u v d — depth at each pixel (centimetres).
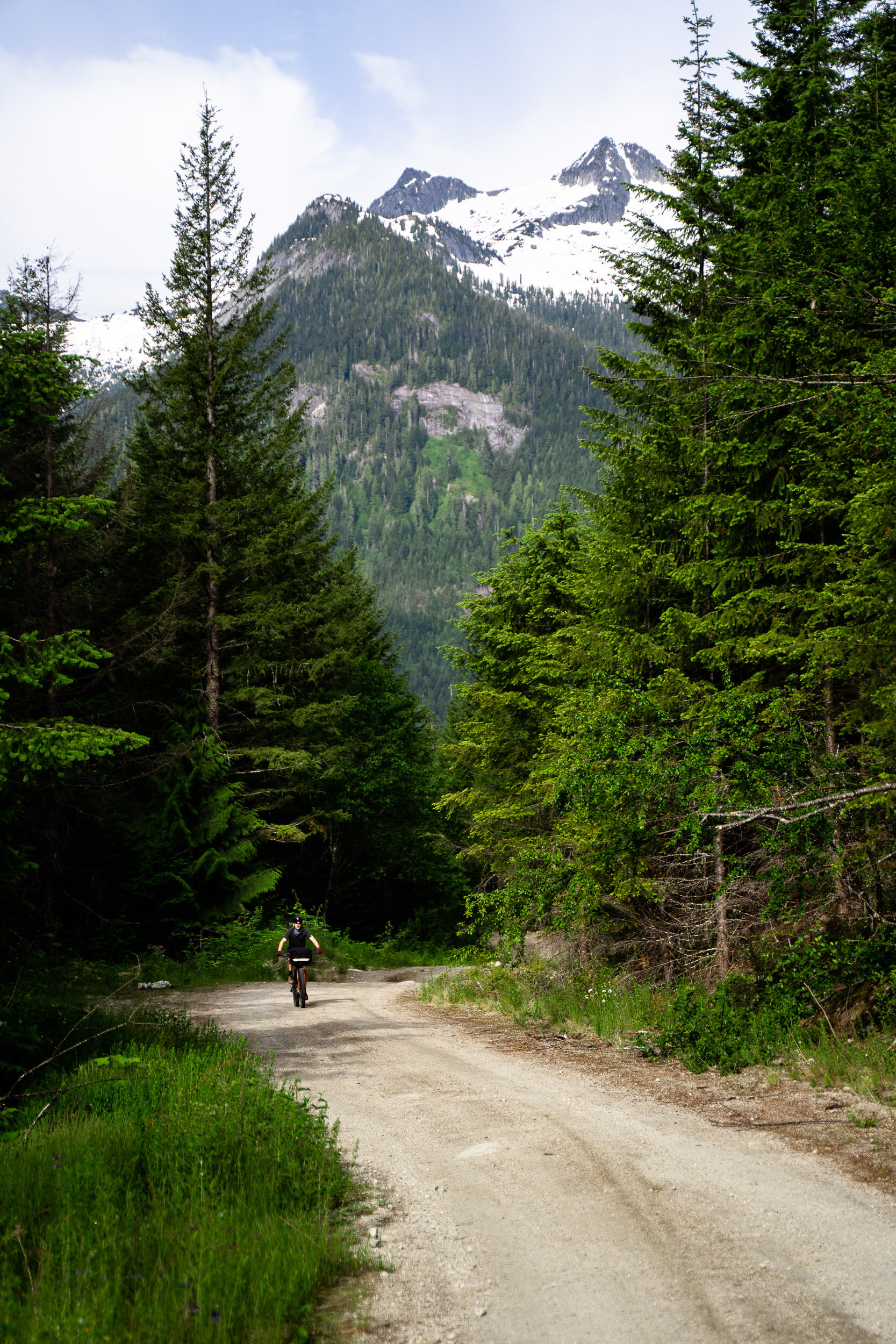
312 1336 422
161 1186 571
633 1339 412
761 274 932
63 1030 1037
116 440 2998
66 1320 395
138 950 2394
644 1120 784
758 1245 510
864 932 1058
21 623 2184
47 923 2131
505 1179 637
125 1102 738
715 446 1130
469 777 3528
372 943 3319
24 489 2242
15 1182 546
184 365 2795
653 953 1498
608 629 1430
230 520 2725
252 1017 1520
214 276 2861
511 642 2192
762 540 1235
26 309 2223
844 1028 1001
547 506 2297
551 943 1733
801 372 1023
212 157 2838
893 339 1003
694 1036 1051
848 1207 559
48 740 944
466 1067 1048
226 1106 691
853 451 1045
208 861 2573
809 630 1112
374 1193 616
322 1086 939
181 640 2816
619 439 1427
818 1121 747
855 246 877
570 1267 491
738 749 1062
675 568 1354
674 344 1327
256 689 2738
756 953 1230
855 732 1148
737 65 1275
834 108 1139
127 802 2620
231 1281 446
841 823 1015
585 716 1252
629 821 1118
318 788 3186
